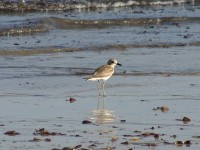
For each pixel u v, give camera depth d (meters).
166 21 30.84
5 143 11.92
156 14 32.69
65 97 15.91
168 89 16.83
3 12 32.34
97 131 12.83
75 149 11.52
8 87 16.86
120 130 12.92
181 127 13.19
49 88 16.92
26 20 28.98
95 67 19.81
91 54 21.94
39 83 17.47
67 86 17.23
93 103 15.29
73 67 19.73
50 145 11.84
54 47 22.83
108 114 14.22
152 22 30.55
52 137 12.38
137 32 27.12
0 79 17.80
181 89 16.83
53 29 27.67
